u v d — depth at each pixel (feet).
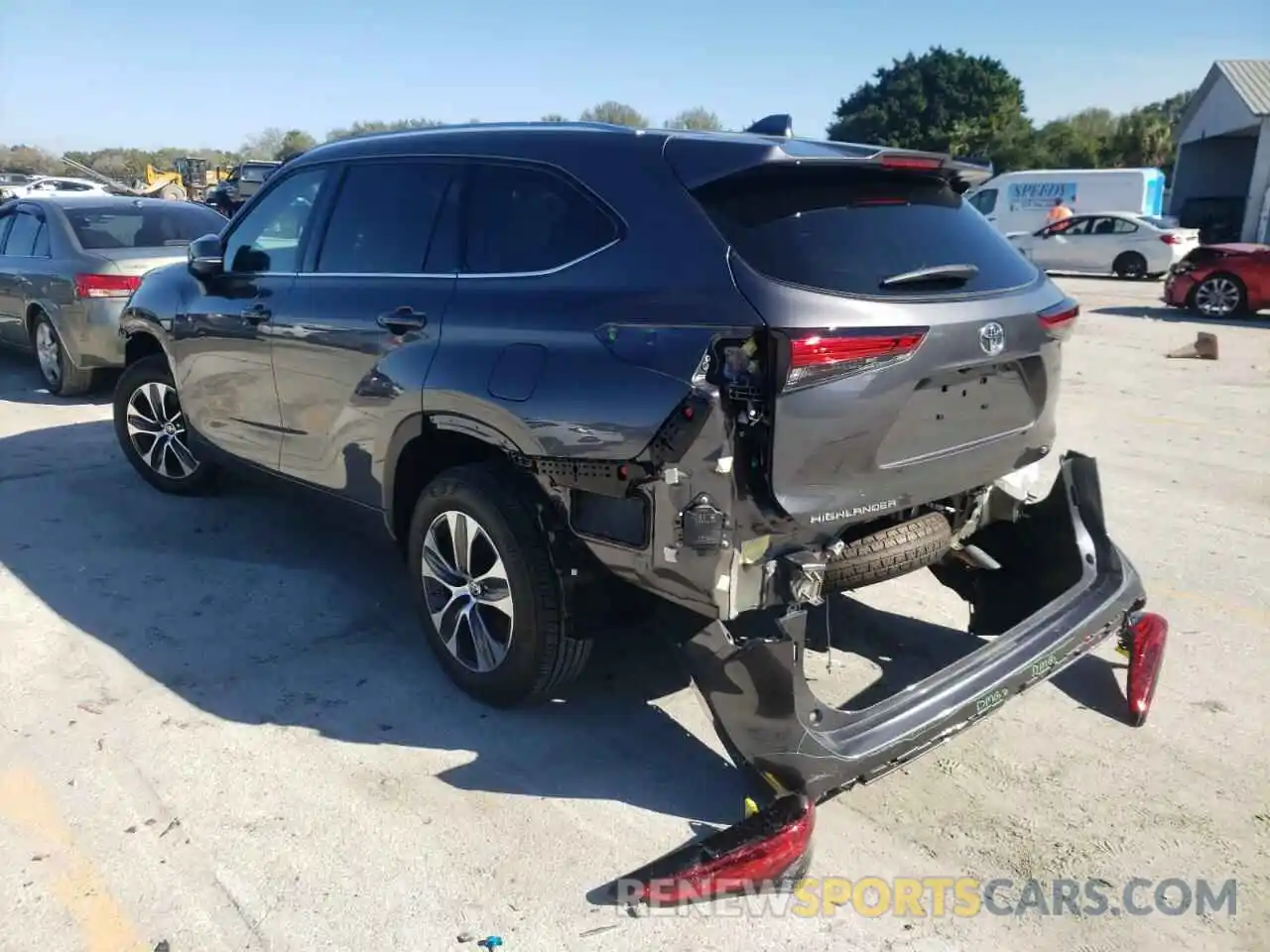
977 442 10.68
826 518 9.52
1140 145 177.47
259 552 16.75
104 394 28.63
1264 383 33.22
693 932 8.75
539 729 11.76
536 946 8.55
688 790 10.69
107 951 8.39
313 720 11.83
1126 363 36.96
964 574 13.82
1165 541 18.12
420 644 13.76
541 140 11.34
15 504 18.85
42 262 27.45
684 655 9.87
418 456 12.71
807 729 9.18
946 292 9.93
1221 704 12.57
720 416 9.01
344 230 13.51
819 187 9.98
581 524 10.37
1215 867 9.67
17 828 9.83
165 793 10.41
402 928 8.69
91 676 12.68
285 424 14.57
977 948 8.66
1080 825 10.26
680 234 9.70
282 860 9.48
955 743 11.68
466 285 11.45
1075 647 11.00
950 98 181.78
